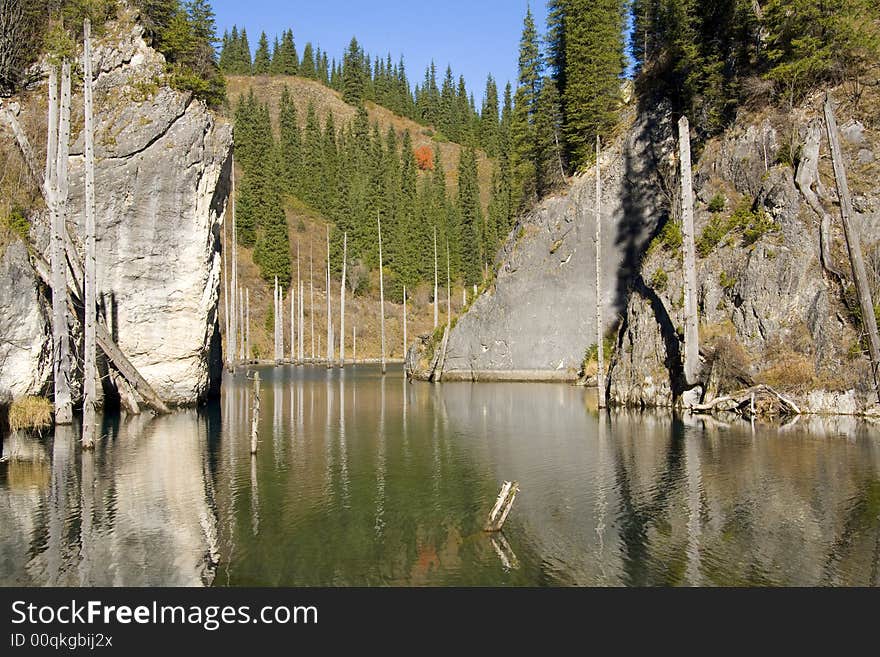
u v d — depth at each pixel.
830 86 37.78
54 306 26.88
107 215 33.94
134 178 34.31
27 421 27.88
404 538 15.25
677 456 23.86
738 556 13.93
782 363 33.06
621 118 57.12
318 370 78.81
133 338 35.22
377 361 98.62
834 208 33.44
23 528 15.77
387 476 21.38
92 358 24.59
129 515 16.84
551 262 58.19
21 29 34.00
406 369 71.94
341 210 105.81
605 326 55.31
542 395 47.56
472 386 55.81
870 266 31.92
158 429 30.30
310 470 22.28
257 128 114.38
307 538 15.23
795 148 35.75
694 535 15.24
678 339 36.84
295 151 121.69
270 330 95.69
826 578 12.82
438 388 54.44
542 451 25.55
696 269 37.31
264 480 20.75
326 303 100.75
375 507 17.70
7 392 28.06
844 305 32.31
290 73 181.62
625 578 12.97
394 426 32.75
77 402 33.16
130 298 34.91
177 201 35.38
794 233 33.88
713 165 40.22
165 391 37.09
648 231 53.44
